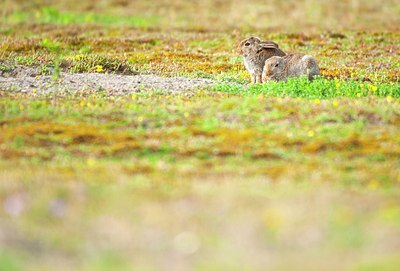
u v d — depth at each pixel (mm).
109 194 19531
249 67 35344
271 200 19125
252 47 34969
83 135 24391
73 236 17391
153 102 28609
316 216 18062
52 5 68250
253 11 67062
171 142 24016
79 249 16781
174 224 17875
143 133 24812
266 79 34156
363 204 18828
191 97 30078
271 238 17141
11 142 23938
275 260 16141
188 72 37531
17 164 22062
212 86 33188
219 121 25969
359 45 47594
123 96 30250
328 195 19531
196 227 17719
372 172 21594
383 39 49625
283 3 70562
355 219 17875
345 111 26484
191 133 24688
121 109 27234
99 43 46375
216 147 23578
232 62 40969
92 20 61938
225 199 19172
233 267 15805
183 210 18547
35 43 44094
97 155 23078
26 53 41531
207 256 16438
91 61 37062
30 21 59969
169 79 34625
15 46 42875
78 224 17953
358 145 23703
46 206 18688
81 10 66562
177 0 72188
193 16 65125
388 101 28453
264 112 26688
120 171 21562
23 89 31234
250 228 17578
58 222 18047
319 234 17219
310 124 25500
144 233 17484
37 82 32688
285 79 33844
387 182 20844
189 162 22562
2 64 36062
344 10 66938
